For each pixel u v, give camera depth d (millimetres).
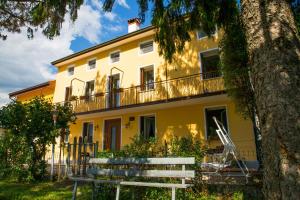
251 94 7305
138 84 15742
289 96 2416
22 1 8516
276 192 2268
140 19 6625
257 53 2744
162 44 7066
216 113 12852
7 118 9266
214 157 7688
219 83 12625
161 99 14289
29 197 6098
